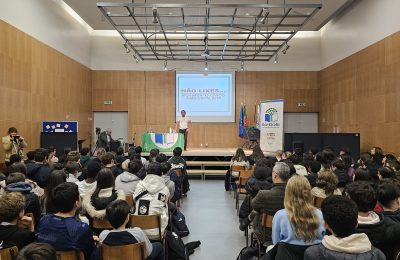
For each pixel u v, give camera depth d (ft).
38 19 32.14
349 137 33.65
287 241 8.14
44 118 33.30
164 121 50.03
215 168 40.04
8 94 26.58
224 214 22.50
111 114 50.11
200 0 35.22
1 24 25.62
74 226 8.19
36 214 11.52
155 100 50.19
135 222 11.52
